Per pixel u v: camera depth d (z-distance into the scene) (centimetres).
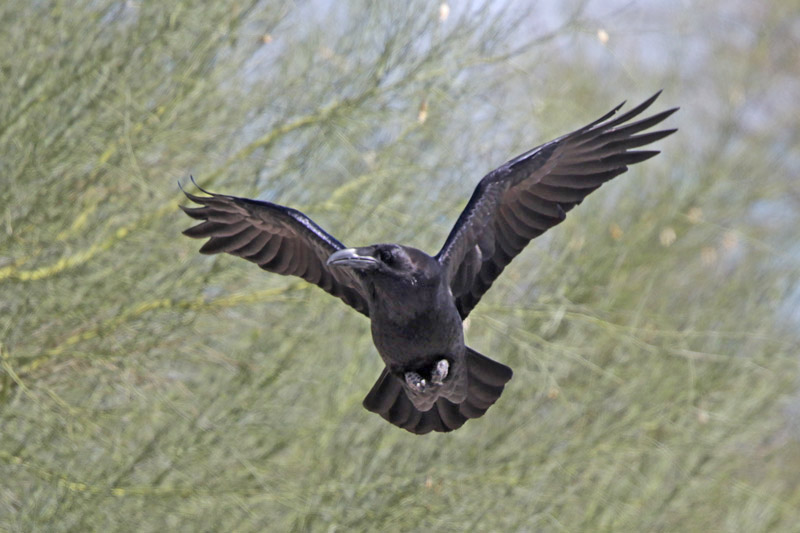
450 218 1246
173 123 1115
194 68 1101
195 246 1121
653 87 1823
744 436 1423
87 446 1079
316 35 1209
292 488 1128
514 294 1311
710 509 1383
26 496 1045
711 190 1606
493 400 736
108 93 1064
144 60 1088
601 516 1294
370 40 1202
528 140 1308
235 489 1100
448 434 1246
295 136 1184
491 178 755
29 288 1049
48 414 1039
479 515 1184
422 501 1167
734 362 1410
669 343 1405
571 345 1330
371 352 1259
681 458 1396
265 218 742
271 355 1181
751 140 1911
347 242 1177
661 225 1492
